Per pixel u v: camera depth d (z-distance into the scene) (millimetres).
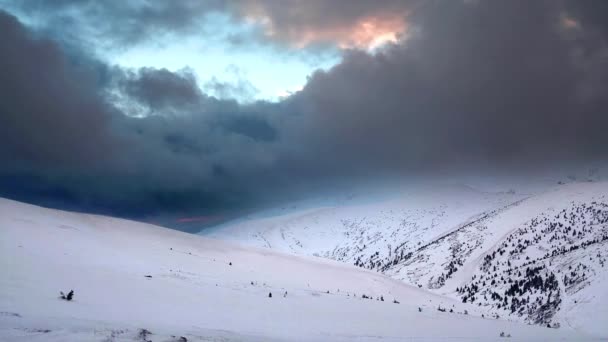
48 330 21828
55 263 42875
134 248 65562
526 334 59438
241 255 87188
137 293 40344
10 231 50719
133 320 30562
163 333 26469
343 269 102812
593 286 119188
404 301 89875
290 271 85188
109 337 21375
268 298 52469
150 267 55375
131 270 50281
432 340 41781
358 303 62812
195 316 36812
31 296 30891
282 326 40000
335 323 46156
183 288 47250
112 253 57344
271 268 83062
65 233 59125
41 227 57719
